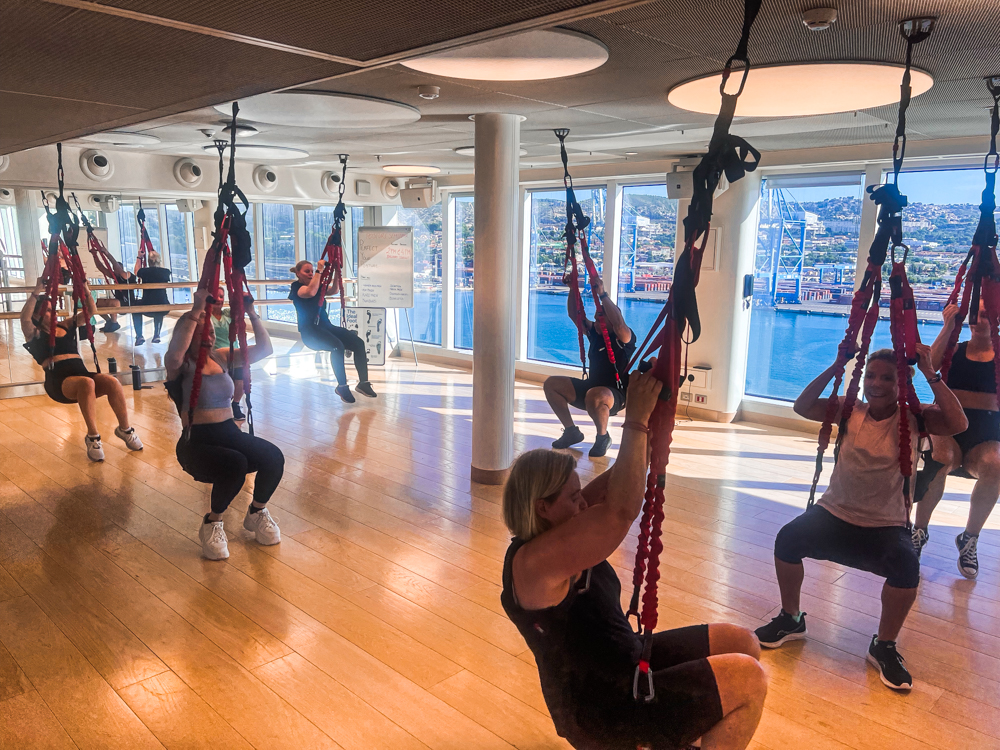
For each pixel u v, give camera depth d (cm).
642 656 177
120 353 820
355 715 262
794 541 298
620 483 167
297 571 372
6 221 725
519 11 175
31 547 395
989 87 313
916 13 213
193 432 374
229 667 289
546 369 855
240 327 348
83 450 567
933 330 604
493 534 420
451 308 953
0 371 734
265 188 772
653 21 223
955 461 372
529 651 304
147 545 399
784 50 258
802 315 664
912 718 263
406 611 334
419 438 612
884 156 557
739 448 603
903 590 276
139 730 252
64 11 175
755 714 187
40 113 320
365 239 888
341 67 232
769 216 671
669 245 755
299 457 557
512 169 446
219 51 212
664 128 458
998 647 311
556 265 862
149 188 666
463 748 247
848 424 290
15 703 265
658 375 166
